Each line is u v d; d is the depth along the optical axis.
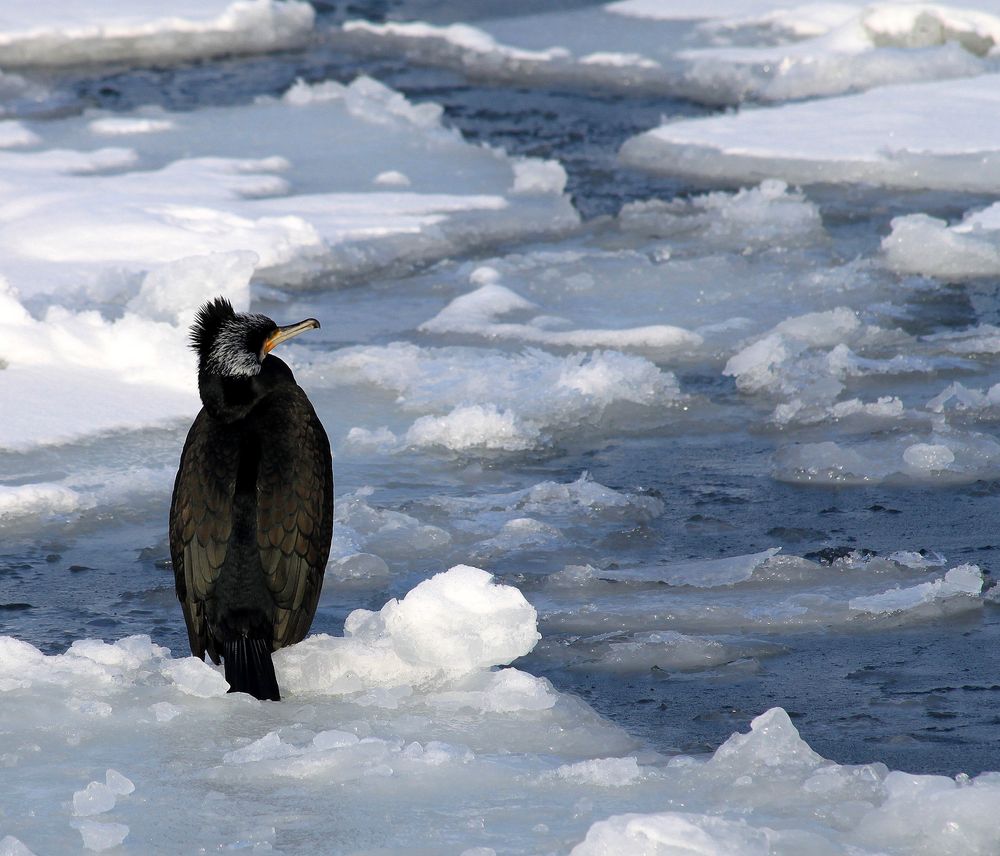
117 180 52.91
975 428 31.03
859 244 46.22
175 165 55.97
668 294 41.94
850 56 67.88
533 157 59.12
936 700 18.97
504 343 38.00
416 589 19.39
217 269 38.50
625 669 20.47
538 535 25.89
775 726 16.86
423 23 83.88
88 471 29.03
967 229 44.75
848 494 27.84
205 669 18.92
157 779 16.39
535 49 76.62
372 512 26.73
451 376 34.72
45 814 15.55
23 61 78.50
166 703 18.20
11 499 27.17
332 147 59.91
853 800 15.61
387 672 19.33
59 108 68.75
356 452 30.80
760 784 16.02
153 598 23.69
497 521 26.77
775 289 41.97
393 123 62.72
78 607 23.31
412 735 17.70
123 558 25.45
